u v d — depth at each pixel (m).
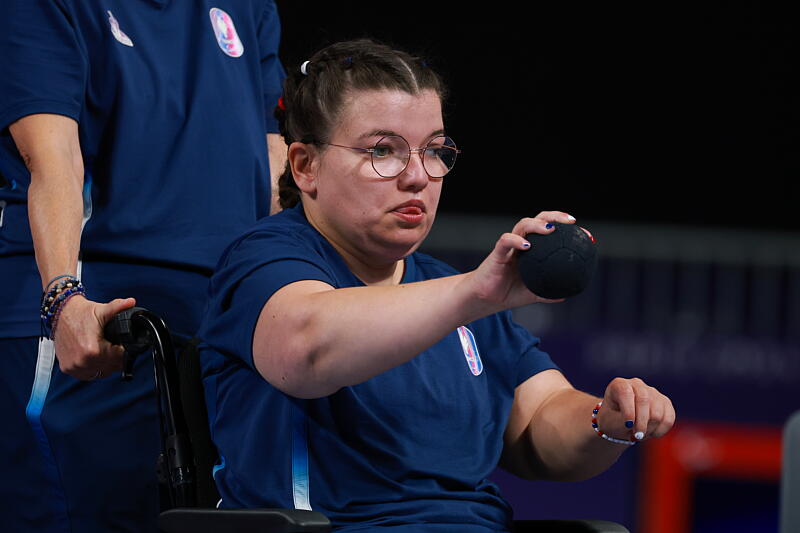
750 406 17.48
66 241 7.31
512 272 5.27
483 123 28.33
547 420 7.12
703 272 18.52
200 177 8.29
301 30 26.56
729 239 18.53
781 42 28.33
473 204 28.17
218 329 6.24
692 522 17.55
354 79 6.47
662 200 28.22
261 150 8.81
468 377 6.91
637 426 6.14
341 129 6.45
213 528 5.71
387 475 6.38
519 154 28.23
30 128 7.61
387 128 6.36
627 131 28.39
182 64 8.43
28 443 7.84
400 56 6.63
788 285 18.33
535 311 17.92
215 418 6.65
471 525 6.35
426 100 6.46
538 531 6.97
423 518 6.24
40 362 7.79
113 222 7.93
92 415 7.83
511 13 28.19
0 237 7.94
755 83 28.38
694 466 17.22
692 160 28.27
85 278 7.86
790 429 7.61
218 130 8.43
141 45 8.20
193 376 6.90
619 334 17.95
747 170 28.25
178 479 6.36
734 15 28.50
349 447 6.34
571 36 28.38
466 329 7.17
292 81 6.88
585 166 28.28
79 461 7.82
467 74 28.27
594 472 7.05
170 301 8.08
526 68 28.34
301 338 5.71
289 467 6.24
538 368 7.38
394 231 6.48
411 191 6.42
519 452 7.38
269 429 6.34
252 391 6.48
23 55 7.69
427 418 6.59
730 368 17.69
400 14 27.59
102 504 7.89
